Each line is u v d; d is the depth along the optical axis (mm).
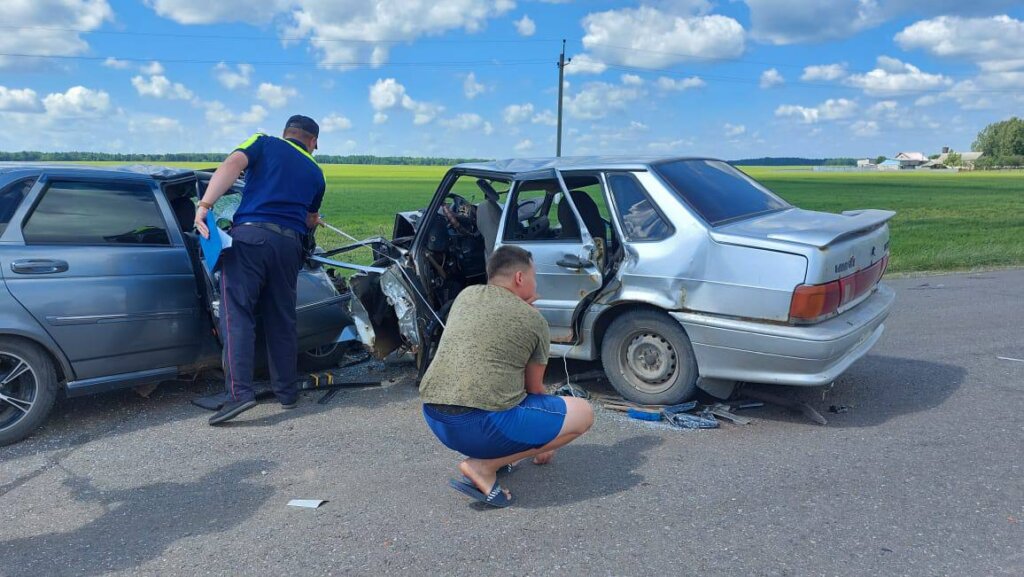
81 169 5270
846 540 3227
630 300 4945
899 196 44469
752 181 5961
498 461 3637
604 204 5215
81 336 4902
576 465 4176
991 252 14391
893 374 5848
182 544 3367
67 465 4371
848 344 4445
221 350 5641
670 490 3793
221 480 4098
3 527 3590
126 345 5113
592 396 5441
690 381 4871
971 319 7957
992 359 6277
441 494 3840
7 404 4746
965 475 3883
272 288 5227
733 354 4598
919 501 3590
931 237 19766
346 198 39188
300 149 5387
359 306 5797
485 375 3457
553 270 5293
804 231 4566
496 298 3580
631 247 4961
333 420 5117
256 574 3092
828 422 4777
